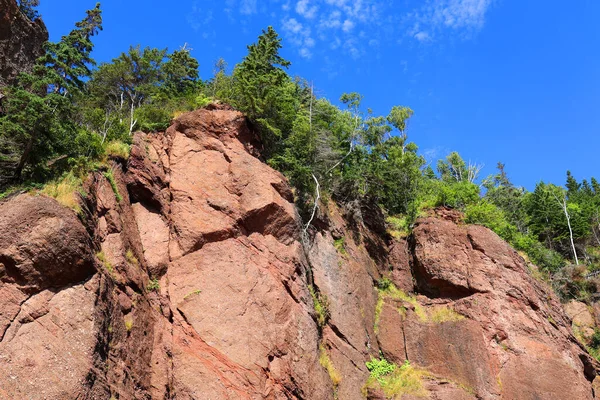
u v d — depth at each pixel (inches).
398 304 1231.5
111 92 1403.8
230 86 1391.5
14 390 550.9
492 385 1054.4
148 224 916.6
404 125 1999.3
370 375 1066.7
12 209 655.8
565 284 1691.7
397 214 1572.3
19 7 1269.7
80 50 968.9
